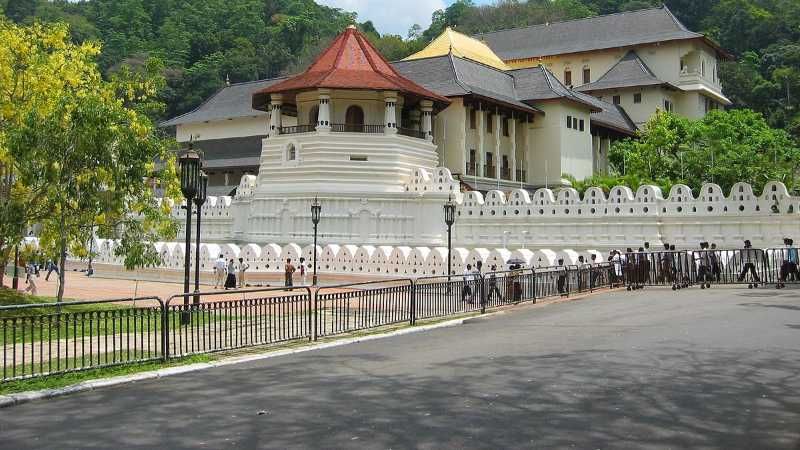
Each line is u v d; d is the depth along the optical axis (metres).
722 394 10.02
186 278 18.42
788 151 55.78
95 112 19.56
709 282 27.56
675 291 26.06
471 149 55.78
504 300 23.45
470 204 41.69
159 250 39.66
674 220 35.12
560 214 38.28
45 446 8.27
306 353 14.72
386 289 18.77
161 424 9.13
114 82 25.06
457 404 9.78
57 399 10.69
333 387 11.09
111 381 11.64
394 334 17.27
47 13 124.12
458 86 52.91
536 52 85.88
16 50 22.80
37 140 19.58
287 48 127.25
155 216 22.61
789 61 97.44
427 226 42.81
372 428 8.67
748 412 9.11
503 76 61.34
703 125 53.06
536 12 123.88
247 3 139.12
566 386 10.69
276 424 8.97
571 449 7.73
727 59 87.81
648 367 11.91
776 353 12.85
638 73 74.94
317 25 134.62
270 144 47.84
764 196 32.91
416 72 57.44
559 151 58.59
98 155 19.89
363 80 46.59
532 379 11.25
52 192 19.72
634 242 35.88
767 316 17.78
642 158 52.94
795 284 26.55
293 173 46.03
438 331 17.94
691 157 50.66
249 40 127.62
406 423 8.86
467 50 66.31
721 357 12.60
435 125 54.72
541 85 59.69
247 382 11.69
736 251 27.86
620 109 73.00
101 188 21.31
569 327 17.33
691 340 14.45
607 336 15.47
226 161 68.44
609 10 126.50
